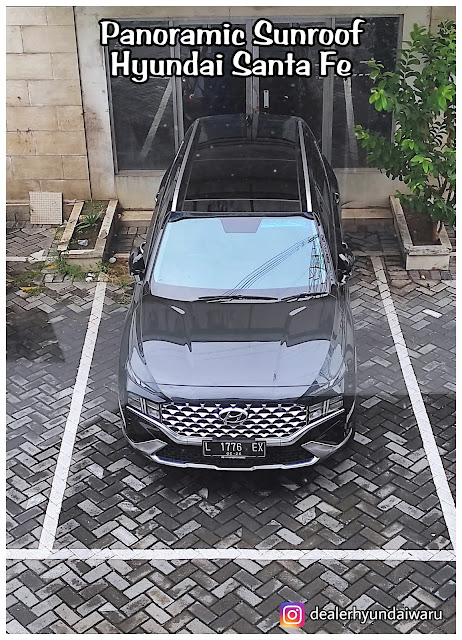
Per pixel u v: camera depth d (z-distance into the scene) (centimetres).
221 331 628
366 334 771
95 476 635
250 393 579
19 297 837
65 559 572
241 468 597
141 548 579
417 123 830
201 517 599
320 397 580
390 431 666
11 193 961
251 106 941
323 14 894
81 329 792
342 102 936
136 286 695
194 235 690
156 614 536
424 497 609
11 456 653
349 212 945
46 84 903
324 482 622
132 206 970
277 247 682
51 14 870
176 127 942
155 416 592
